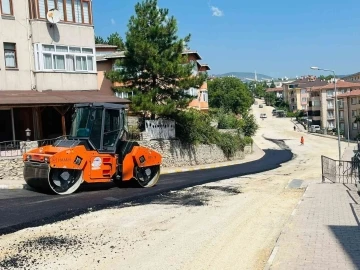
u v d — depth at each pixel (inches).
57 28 1058.7
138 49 1093.8
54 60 1054.4
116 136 653.3
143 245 369.1
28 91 990.4
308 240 358.0
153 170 714.8
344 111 3784.5
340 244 343.6
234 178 909.2
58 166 576.4
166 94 1169.4
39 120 1040.8
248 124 2551.7
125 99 1096.8
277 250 330.6
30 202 532.1
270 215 505.4
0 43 961.5
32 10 1017.5
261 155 2003.0
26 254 339.6
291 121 4840.1
